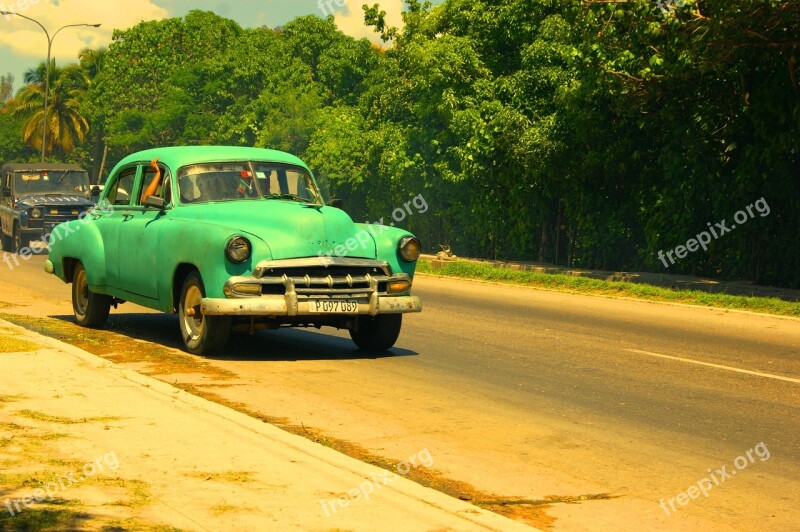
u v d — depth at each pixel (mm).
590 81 22500
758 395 10289
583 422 8883
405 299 11789
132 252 12688
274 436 7547
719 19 17953
